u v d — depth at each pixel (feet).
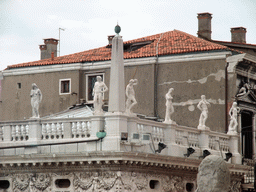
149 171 133.18
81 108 171.42
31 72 190.19
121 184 125.08
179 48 173.37
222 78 166.30
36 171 133.18
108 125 125.18
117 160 123.13
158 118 171.42
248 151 175.32
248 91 171.32
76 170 129.18
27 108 189.67
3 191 136.36
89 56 186.70
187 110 169.27
